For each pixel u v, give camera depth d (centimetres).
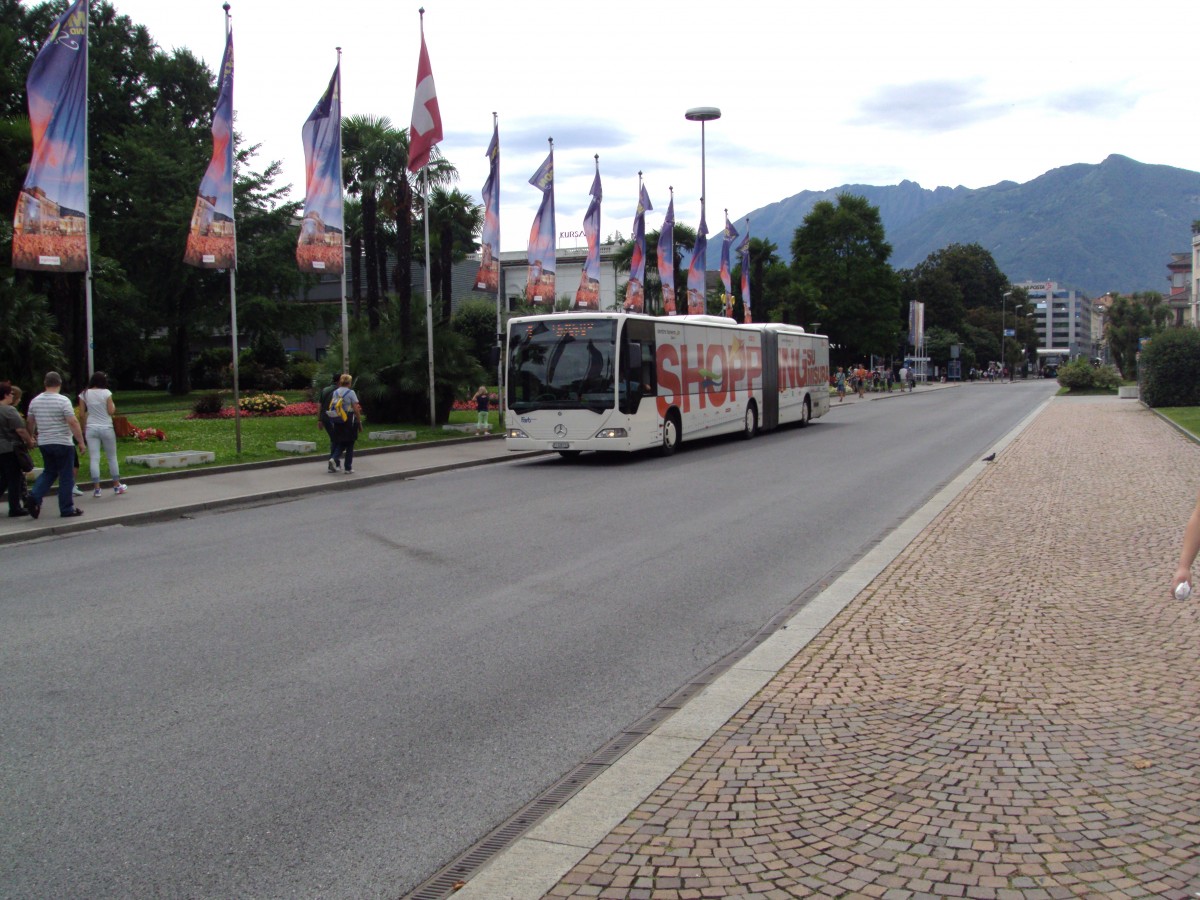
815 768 430
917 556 934
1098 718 484
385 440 2464
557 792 432
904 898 320
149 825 405
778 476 1728
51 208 1574
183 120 5384
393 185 3198
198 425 2945
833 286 7475
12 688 593
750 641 686
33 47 4559
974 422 3225
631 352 2009
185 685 595
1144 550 927
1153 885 324
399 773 459
